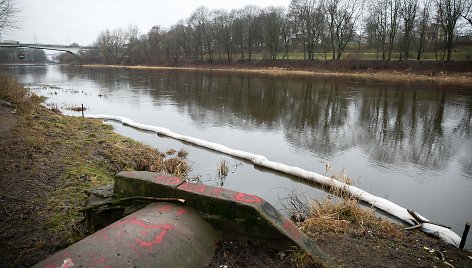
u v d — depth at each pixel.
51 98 25.48
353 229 5.52
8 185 6.29
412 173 10.10
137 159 10.02
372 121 17.44
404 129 15.67
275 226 3.82
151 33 93.12
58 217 5.34
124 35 104.81
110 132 13.67
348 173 10.05
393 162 11.11
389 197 8.38
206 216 4.00
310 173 9.49
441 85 33.06
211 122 17.48
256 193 8.48
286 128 16.16
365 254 4.56
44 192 6.26
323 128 16.06
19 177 6.72
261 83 37.09
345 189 7.69
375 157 11.64
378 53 53.84
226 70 63.69
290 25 59.88
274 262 3.76
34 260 4.16
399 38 51.66
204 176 9.71
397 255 4.65
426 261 4.56
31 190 6.24
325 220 5.68
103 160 9.12
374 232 5.51
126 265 3.09
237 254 3.82
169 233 3.54
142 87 34.28
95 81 42.06
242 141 13.74
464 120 17.27
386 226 5.75
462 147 12.73
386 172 10.17
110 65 99.38
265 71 57.81
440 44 47.09
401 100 23.50
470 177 9.77
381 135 14.62
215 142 13.57
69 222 5.23
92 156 9.20
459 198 8.35
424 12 45.72
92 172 7.84
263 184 9.14
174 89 32.19
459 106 20.95
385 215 7.31
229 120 17.98
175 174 9.29
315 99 24.69
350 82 37.09
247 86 34.12
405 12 47.50
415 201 8.16
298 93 28.09
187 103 23.53
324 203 6.56
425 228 6.10
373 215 6.33
